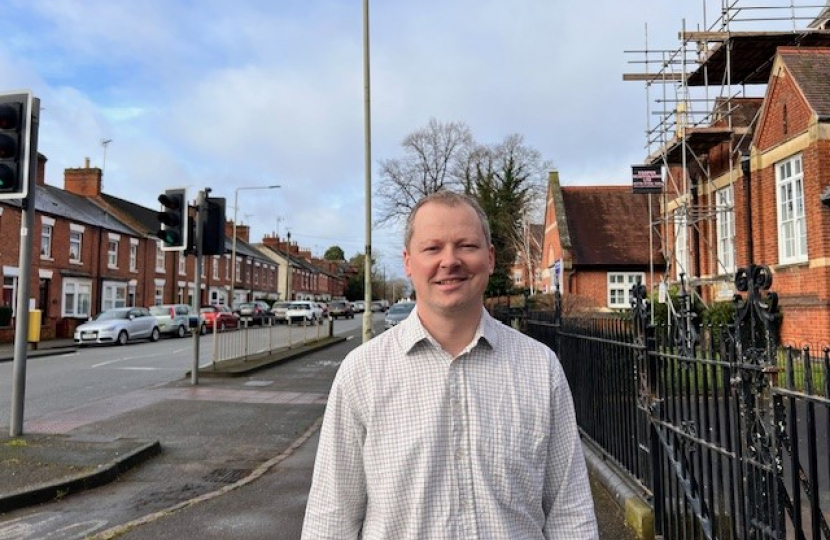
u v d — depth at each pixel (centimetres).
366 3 1602
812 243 1295
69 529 487
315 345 2209
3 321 2475
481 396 185
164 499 566
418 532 175
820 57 1435
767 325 279
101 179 3981
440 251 190
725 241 1731
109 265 3466
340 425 192
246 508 532
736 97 1894
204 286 4688
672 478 418
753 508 293
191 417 939
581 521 189
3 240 2600
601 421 599
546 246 3005
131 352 2153
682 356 385
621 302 2473
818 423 562
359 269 12450
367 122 1595
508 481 179
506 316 1091
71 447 695
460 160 5700
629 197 2717
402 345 192
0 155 744
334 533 188
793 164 1390
